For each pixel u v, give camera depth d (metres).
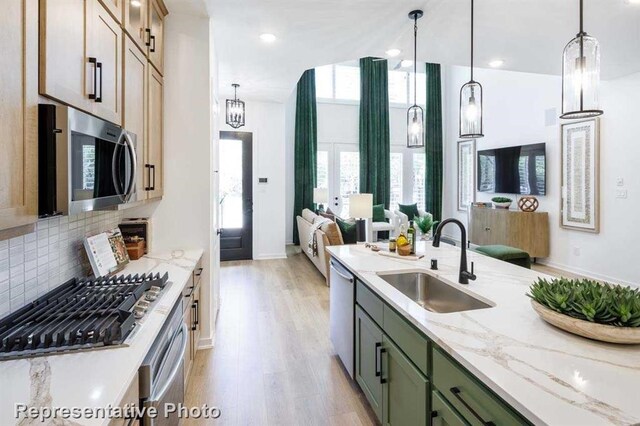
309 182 7.39
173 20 2.73
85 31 1.35
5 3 0.90
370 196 3.34
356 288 2.23
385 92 7.75
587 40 1.51
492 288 1.76
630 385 0.91
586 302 1.16
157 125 2.51
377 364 1.86
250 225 6.14
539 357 1.06
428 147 8.12
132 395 1.07
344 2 2.59
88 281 1.79
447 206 8.25
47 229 1.63
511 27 3.02
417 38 3.26
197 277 2.63
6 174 0.91
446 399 1.22
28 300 1.47
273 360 2.69
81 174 1.22
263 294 4.27
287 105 7.46
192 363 2.49
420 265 2.27
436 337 1.22
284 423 1.99
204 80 2.79
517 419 0.89
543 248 5.52
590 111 1.50
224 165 5.97
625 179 4.44
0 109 0.89
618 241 4.54
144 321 1.37
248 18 2.85
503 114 6.42
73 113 1.15
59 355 1.10
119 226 2.59
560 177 5.31
